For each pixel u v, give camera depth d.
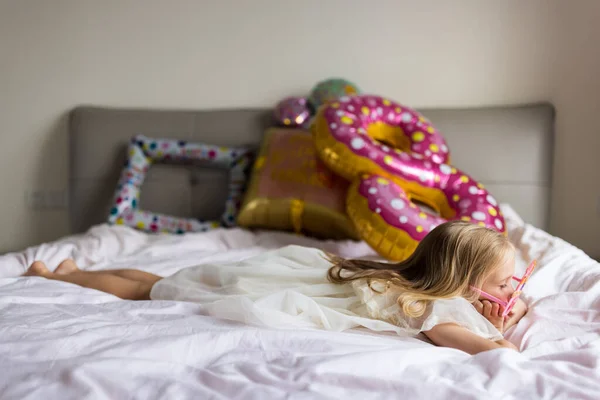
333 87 3.05
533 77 3.13
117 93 3.44
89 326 1.45
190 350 1.33
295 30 3.31
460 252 1.64
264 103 3.37
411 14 3.21
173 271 2.23
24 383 1.15
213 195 3.14
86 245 2.61
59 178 3.47
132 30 3.40
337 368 1.24
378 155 2.55
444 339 1.51
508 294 1.67
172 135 3.24
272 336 1.41
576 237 3.12
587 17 3.05
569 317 1.66
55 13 3.41
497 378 1.21
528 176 2.98
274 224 2.84
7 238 3.48
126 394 1.13
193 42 3.38
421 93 3.24
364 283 1.66
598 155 3.07
